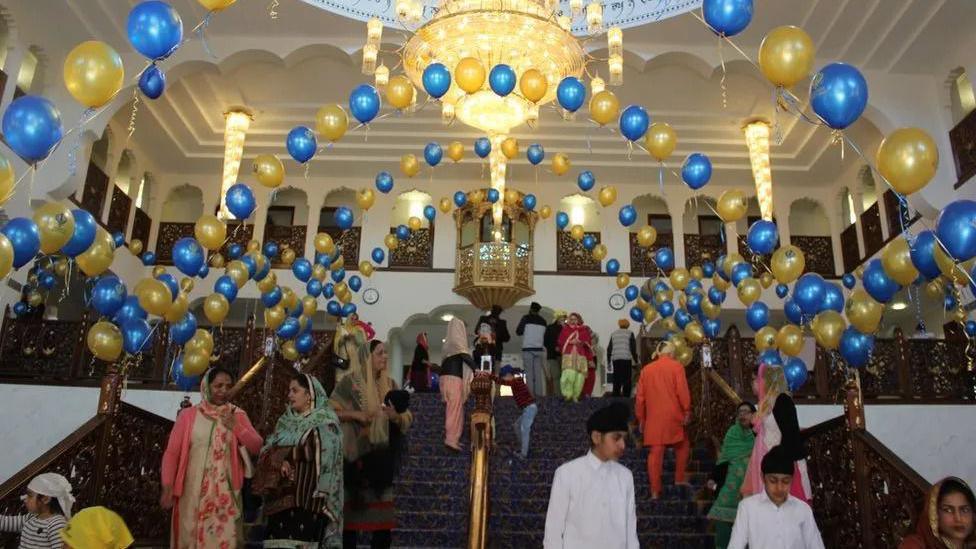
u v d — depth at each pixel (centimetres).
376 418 516
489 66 1001
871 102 1134
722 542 553
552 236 1661
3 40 1073
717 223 1795
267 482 429
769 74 515
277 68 1295
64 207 519
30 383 920
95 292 633
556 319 1227
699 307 1116
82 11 1020
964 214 466
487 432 630
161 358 989
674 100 1363
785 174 1570
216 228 777
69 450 482
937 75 1145
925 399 949
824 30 1093
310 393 458
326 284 1330
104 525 274
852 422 561
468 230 1662
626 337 1141
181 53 1151
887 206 1395
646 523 652
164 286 674
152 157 1541
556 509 349
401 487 705
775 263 748
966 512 337
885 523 522
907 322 1666
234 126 1410
